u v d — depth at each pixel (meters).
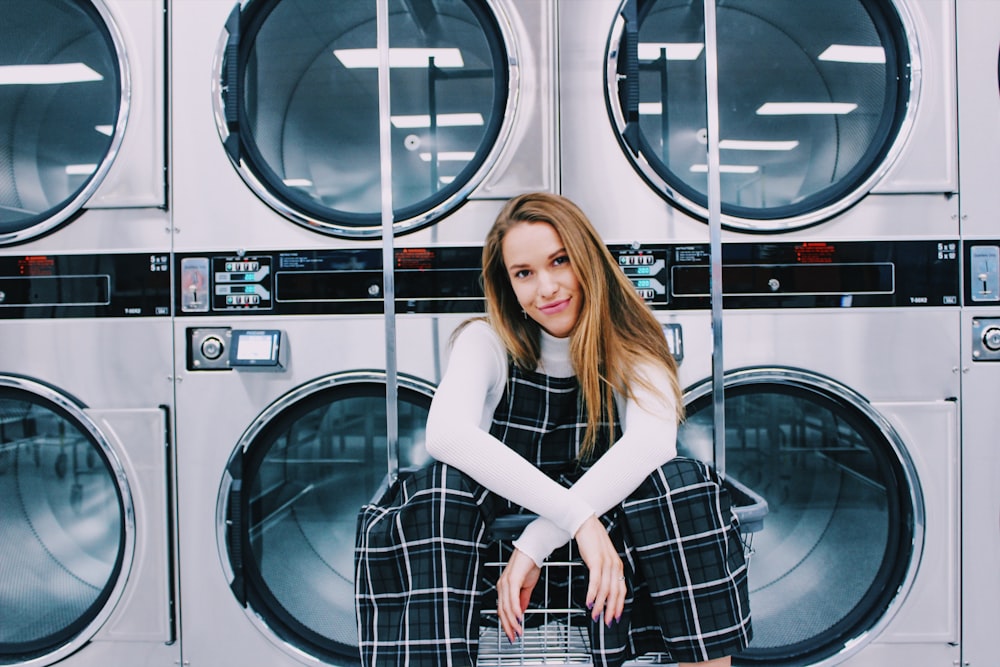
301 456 1.39
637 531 0.88
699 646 0.86
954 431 1.31
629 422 0.94
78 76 1.37
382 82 0.98
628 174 1.32
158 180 1.33
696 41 1.35
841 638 1.33
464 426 0.89
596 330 0.95
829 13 1.34
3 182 1.38
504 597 0.85
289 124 1.36
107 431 1.33
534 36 1.32
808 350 1.32
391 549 0.90
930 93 1.31
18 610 1.37
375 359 1.32
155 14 1.33
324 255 1.32
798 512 1.39
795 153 1.36
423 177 1.36
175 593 1.34
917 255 1.31
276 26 1.35
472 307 1.32
